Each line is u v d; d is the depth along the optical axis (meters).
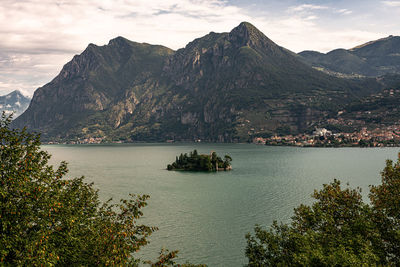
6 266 29.88
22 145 36.47
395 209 44.28
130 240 38.16
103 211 43.16
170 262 39.56
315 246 41.28
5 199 32.88
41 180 36.16
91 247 36.44
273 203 152.88
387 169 48.81
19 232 32.06
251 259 48.41
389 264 40.25
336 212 49.22
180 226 118.38
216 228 115.38
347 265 35.91
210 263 86.69
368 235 43.34
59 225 35.12
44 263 30.30
